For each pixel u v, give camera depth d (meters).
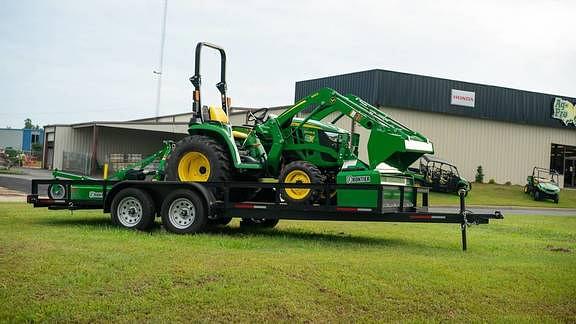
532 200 32.84
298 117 11.52
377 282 6.50
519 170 39.97
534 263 8.22
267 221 11.99
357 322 5.43
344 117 12.23
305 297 5.91
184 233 10.06
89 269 6.65
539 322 5.61
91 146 48.12
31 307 5.43
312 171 10.11
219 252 7.97
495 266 7.73
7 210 13.74
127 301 5.64
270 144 11.18
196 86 11.14
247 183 10.05
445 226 13.34
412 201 10.39
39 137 68.56
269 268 6.89
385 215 9.57
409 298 6.09
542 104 40.31
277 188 9.97
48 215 12.88
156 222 11.74
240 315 5.43
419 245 9.80
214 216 10.13
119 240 8.88
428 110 36.19
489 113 38.34
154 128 40.75
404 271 7.02
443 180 32.34
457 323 5.52
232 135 10.88
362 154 11.45
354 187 9.47
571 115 41.09
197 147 10.59
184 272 6.60
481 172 38.50
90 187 11.40
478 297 6.27
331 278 6.56
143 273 6.53
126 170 12.23
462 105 37.31
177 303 5.65
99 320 5.23
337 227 12.48
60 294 5.80
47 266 6.74
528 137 40.19
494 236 11.75
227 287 6.11
